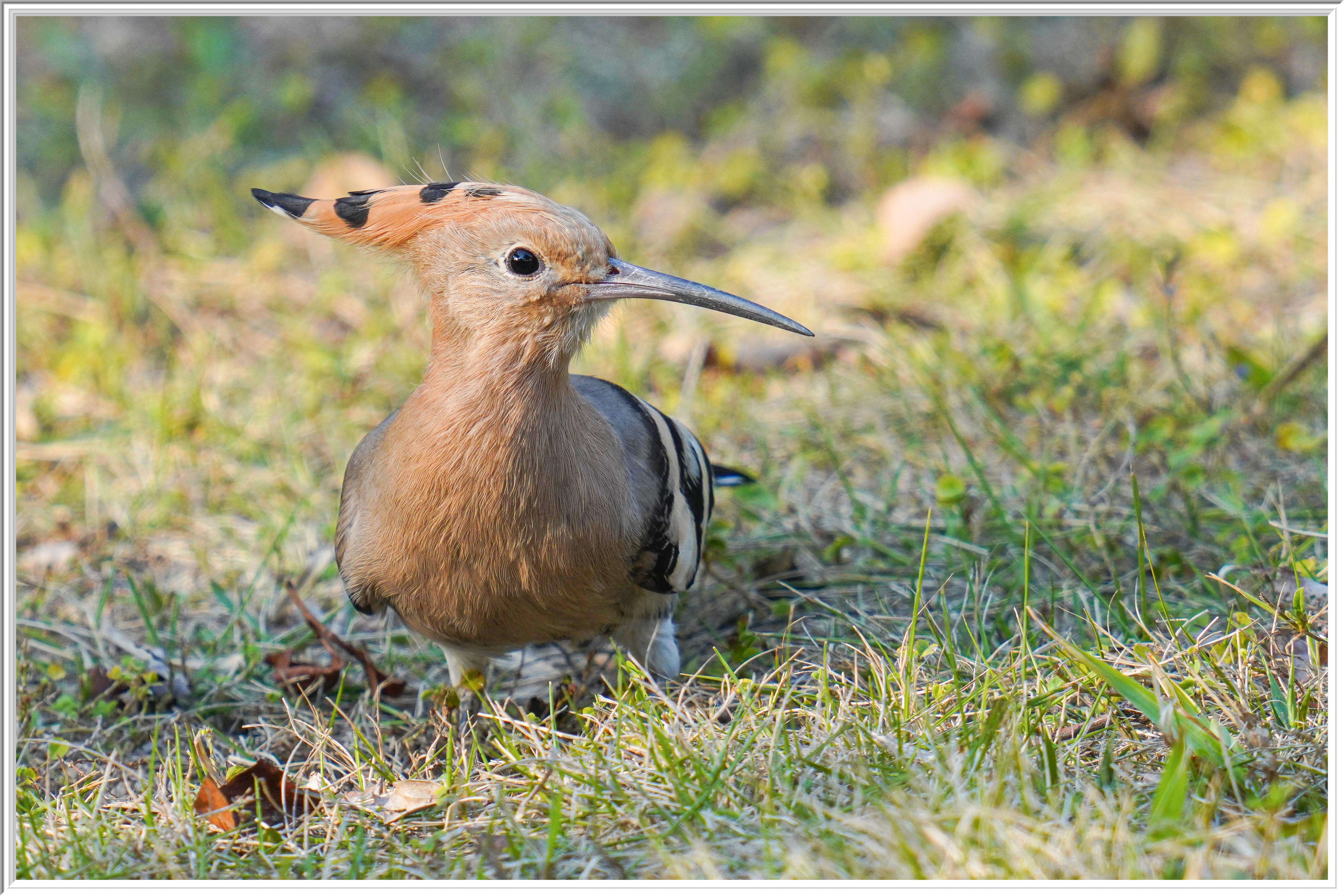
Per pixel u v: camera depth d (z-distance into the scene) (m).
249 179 16.59
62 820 7.02
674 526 7.82
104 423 12.33
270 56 18.53
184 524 10.97
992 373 11.62
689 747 6.85
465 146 17.33
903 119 17.47
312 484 11.10
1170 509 9.65
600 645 9.12
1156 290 13.06
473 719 8.27
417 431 7.30
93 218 15.67
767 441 11.52
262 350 13.56
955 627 8.64
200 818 6.91
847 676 8.03
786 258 14.72
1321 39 18.03
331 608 9.89
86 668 9.20
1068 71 18.12
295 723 8.28
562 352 7.20
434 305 7.38
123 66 18.19
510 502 7.15
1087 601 8.74
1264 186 15.41
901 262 14.17
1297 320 12.45
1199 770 6.29
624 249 14.87
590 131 17.30
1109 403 10.98
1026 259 14.07
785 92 17.69
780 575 9.66
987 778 6.26
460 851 6.45
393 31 19.03
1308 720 6.79
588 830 6.42
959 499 9.43
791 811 6.23
